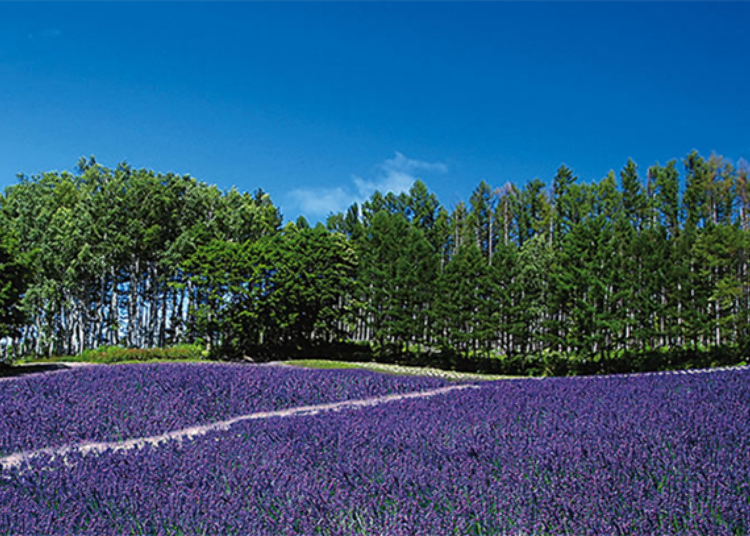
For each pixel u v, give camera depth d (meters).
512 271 48.44
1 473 6.58
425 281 51.41
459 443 7.19
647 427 7.55
